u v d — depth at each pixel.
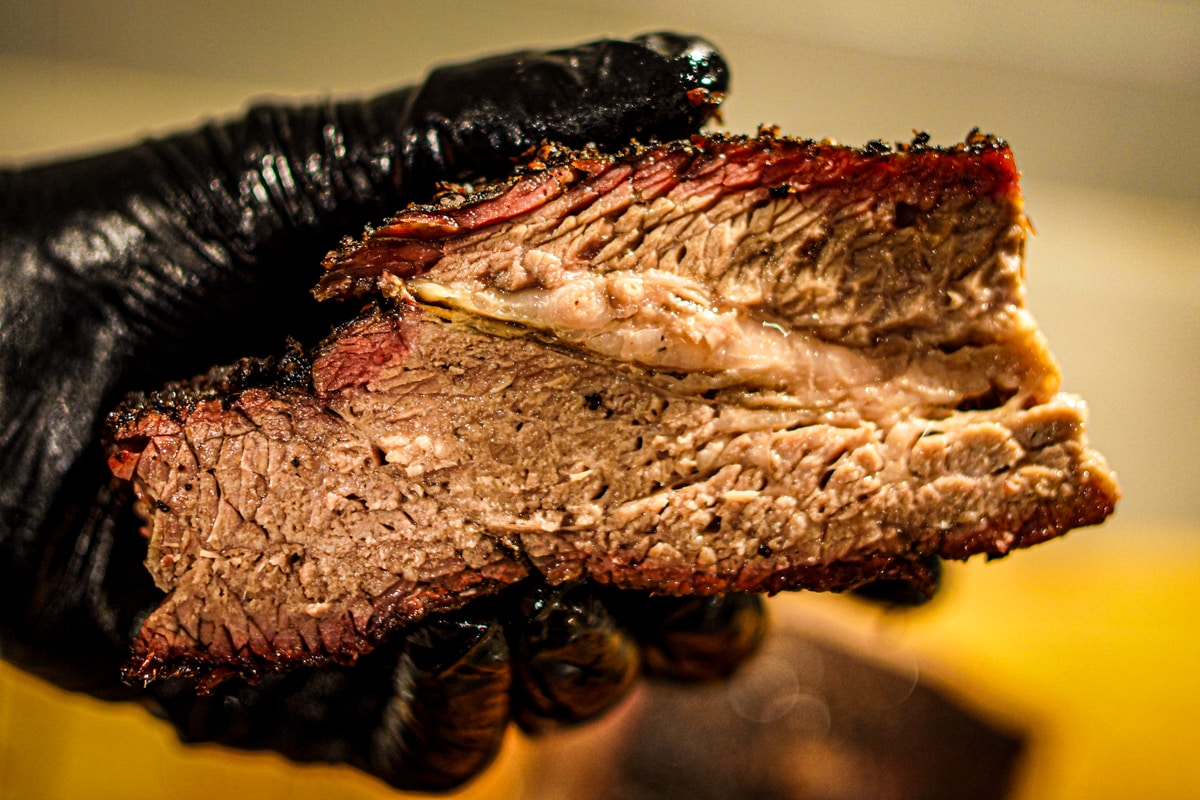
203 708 0.28
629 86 0.26
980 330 0.24
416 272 0.24
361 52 0.53
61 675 0.27
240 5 0.51
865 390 0.24
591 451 0.24
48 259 0.27
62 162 0.28
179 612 0.24
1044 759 0.38
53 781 0.38
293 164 0.27
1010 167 0.23
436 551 0.24
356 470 0.24
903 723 0.38
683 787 0.38
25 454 0.26
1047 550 0.49
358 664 0.27
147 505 0.24
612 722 0.39
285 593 0.24
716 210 0.24
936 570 0.29
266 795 0.38
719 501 0.24
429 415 0.24
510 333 0.24
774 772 0.38
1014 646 0.44
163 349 0.27
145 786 0.38
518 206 0.24
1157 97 0.58
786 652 0.39
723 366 0.24
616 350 0.24
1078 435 0.24
